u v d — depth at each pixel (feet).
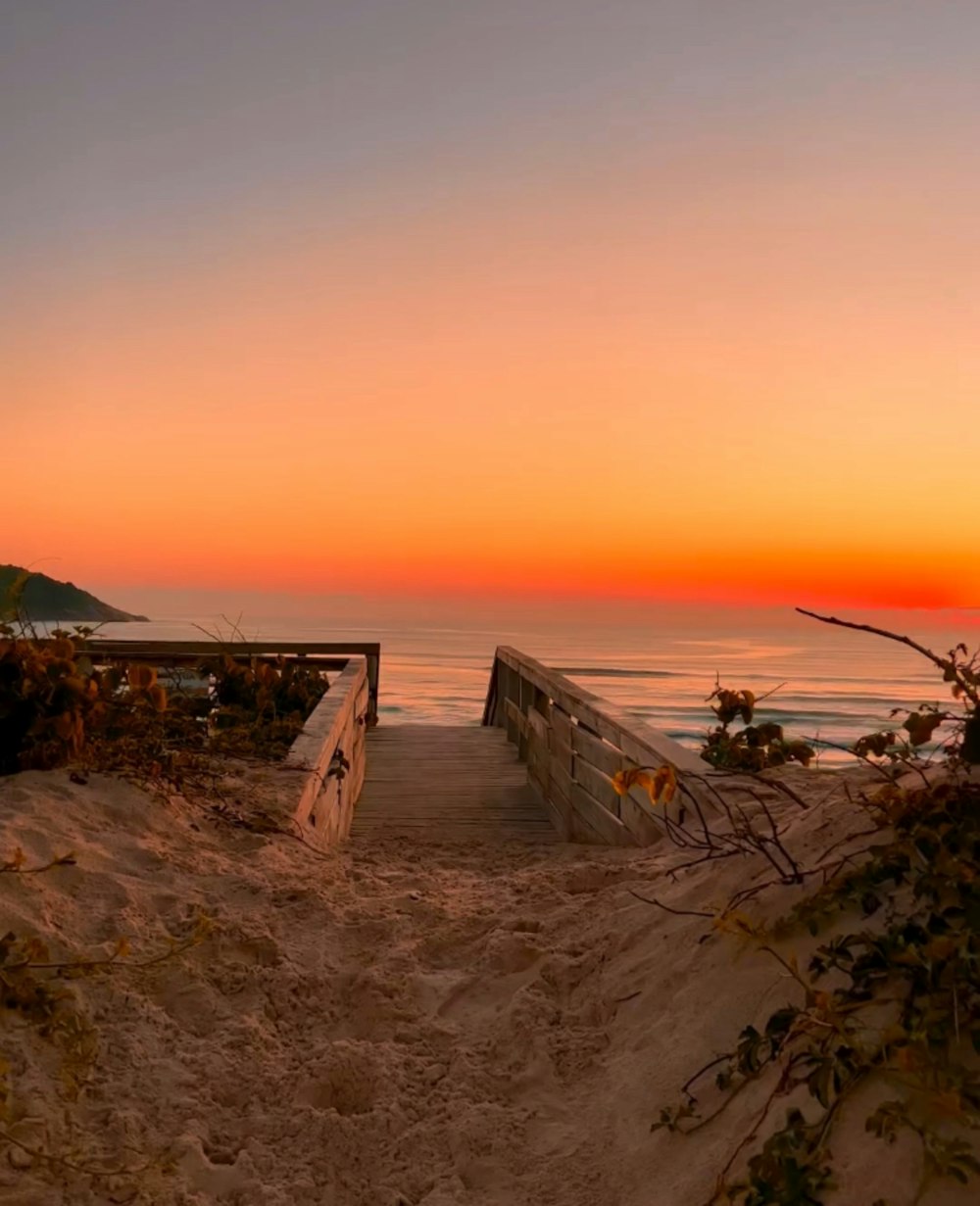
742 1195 6.71
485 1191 7.70
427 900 12.78
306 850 14.51
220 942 10.59
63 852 11.68
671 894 11.16
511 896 13.26
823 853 9.33
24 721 14.43
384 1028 9.87
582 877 13.51
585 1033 9.39
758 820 12.82
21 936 9.68
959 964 6.96
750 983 8.56
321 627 563.89
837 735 96.73
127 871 11.95
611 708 19.95
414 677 212.02
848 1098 6.76
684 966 9.34
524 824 24.57
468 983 10.62
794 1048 7.47
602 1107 8.28
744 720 18.35
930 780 9.26
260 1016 9.75
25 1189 7.09
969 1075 6.44
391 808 26.27
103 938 10.24
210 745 17.92
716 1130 7.43
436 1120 8.45
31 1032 8.48
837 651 338.95
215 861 12.97
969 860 7.74
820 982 7.96
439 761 33.14
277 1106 8.64
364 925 11.69
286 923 11.57
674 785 10.71
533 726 28.81
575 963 10.46
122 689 17.13
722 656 303.27
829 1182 6.36
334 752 20.10
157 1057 8.81
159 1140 7.91
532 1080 8.87
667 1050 8.43
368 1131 8.38
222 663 25.46
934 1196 6.01
